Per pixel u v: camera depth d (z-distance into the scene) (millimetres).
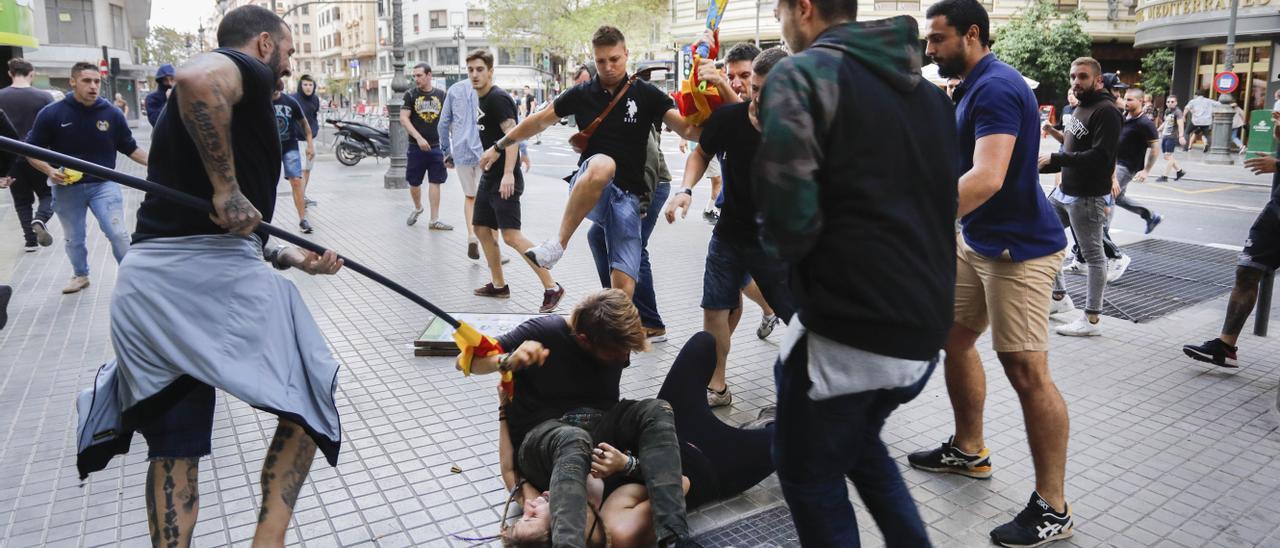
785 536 3139
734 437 3393
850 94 2000
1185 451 3895
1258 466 3740
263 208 2705
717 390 4402
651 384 4738
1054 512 3105
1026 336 3150
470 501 3428
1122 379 4867
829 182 2029
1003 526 3133
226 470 3680
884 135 2029
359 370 4953
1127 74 32875
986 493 3510
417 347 5168
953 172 2209
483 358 3064
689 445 3289
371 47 86188
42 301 6613
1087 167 5391
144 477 3658
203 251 2551
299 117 9430
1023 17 30266
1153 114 22828
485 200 6492
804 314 2127
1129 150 8484
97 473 3686
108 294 6812
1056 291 6184
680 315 6195
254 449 3889
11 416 4320
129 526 3252
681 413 3352
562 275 7504
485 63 6359
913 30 2129
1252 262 4836
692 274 7574
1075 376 4918
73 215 6703
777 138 1943
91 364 5137
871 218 2020
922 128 2123
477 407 4391
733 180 3928
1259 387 4738
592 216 5051
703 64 4090
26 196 8461
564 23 44594
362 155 18781
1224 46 24219
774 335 5703
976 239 3283
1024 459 3826
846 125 2006
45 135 6352
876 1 29422
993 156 3004
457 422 4203
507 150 6164
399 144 13914
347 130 18656
